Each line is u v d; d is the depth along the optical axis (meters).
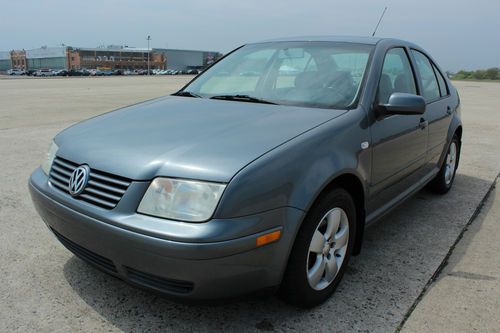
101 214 2.20
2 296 2.66
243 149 2.25
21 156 6.16
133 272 2.21
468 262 3.25
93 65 104.50
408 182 3.66
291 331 2.40
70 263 3.07
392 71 3.44
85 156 2.43
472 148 7.55
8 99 14.84
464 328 2.46
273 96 3.18
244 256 2.07
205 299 2.11
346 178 2.68
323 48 3.48
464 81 42.78
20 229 3.64
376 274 3.04
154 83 28.69
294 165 2.26
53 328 2.38
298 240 2.32
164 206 2.10
